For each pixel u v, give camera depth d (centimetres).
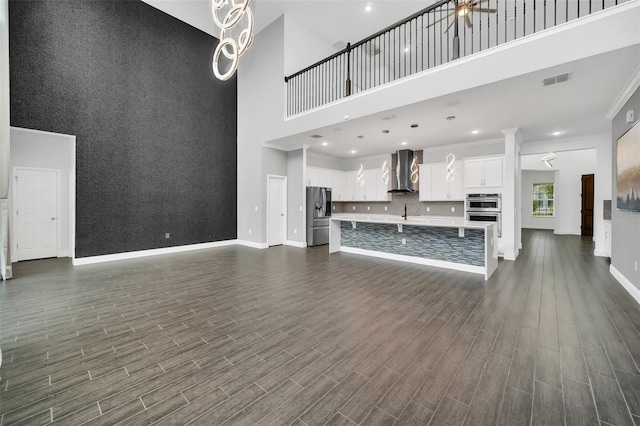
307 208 717
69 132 473
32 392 166
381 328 252
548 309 293
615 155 408
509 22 569
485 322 262
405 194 814
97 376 182
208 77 674
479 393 165
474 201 614
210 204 684
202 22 629
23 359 201
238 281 398
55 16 455
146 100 568
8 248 406
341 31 643
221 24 256
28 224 536
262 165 679
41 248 550
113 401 159
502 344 222
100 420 145
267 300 322
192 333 242
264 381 178
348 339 232
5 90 254
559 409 152
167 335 239
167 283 387
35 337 234
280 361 200
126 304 309
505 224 545
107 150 518
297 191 721
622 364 193
